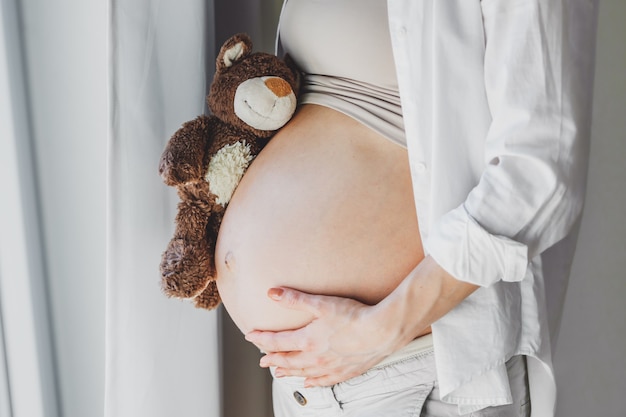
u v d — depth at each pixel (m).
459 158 0.91
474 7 0.90
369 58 1.01
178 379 1.23
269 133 1.10
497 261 0.82
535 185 0.82
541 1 0.82
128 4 1.07
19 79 1.14
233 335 1.53
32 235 1.18
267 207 1.03
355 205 0.97
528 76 0.83
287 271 0.99
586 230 1.70
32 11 1.14
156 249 1.15
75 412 1.28
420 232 0.94
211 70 1.28
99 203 1.22
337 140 1.01
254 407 1.60
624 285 1.73
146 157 1.12
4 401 1.18
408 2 0.94
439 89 0.91
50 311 1.23
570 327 1.73
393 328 0.89
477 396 0.93
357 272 0.96
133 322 1.13
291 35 1.10
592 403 1.77
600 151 1.67
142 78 1.10
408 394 0.97
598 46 1.63
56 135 1.19
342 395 1.00
